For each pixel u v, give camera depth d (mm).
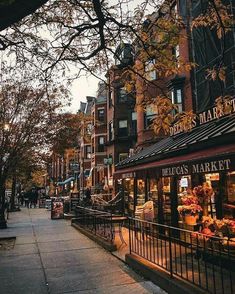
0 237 12281
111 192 29031
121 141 28984
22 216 23375
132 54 6258
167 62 5656
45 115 17484
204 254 5723
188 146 9617
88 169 42188
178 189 11211
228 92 10977
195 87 13359
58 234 13422
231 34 11016
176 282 5562
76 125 19250
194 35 13039
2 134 16250
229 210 8539
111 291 5938
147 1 5695
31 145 17734
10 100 16359
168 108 5094
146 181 13984
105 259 8523
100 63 6449
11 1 2822
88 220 13602
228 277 5922
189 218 7891
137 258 7508
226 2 10547
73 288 6191
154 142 19484
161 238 8117
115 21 5086
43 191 58000
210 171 6836
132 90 5992
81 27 5223
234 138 7664
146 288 6043
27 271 7543
